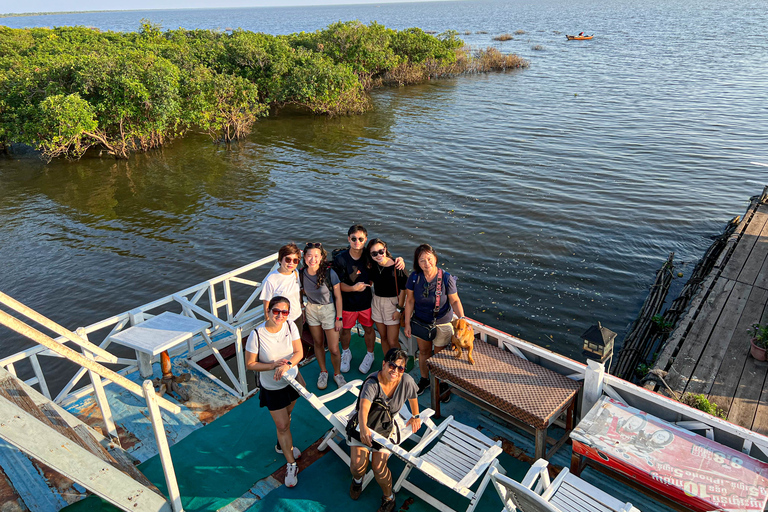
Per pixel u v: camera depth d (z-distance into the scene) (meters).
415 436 4.88
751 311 10.90
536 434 4.43
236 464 4.87
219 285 16.34
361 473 4.31
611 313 13.62
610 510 3.72
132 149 32.12
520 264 16.28
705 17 126.50
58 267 17.53
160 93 29.59
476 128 33.62
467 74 57.03
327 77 37.53
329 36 46.19
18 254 18.55
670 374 9.23
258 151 31.20
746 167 23.94
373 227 19.62
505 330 13.09
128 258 18.09
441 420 5.38
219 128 32.94
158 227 20.67
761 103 36.00
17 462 4.59
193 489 4.57
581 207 20.25
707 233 17.75
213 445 5.11
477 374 4.85
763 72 48.19
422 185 23.81
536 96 43.03
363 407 4.04
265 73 38.41
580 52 70.38
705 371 9.25
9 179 27.38
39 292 15.98
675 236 17.61
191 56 36.31
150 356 6.01
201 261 17.78
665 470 3.77
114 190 25.22
